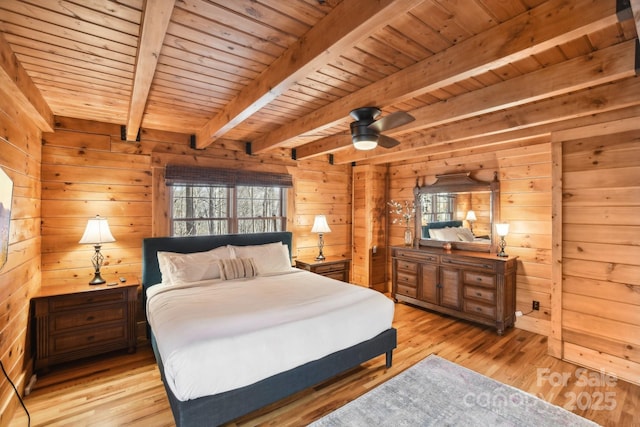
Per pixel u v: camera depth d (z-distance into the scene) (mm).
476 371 2742
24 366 2445
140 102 2336
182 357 1747
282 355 2049
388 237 5449
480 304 3721
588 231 2832
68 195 3193
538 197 3629
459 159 4398
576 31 1406
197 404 1760
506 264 3541
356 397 2369
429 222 4734
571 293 2926
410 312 4348
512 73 2211
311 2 1464
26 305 2525
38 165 2936
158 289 3080
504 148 3918
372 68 2139
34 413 2164
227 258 3656
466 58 1792
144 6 1310
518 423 2064
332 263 4609
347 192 5465
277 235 4480
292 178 4754
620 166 2664
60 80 2293
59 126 3154
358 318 2508
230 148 4207
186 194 3961
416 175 4973
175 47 1846
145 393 2412
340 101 2689
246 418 2133
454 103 2627
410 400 2314
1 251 1881
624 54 1810
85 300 2861
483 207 4082
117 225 3449
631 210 2613
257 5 1478
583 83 1959
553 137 3012
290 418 2135
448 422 2074
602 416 2139
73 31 1661
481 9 1526
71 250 3203
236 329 2041
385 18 1318
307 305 2512
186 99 2709
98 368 2799
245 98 2436
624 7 1266
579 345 2877
